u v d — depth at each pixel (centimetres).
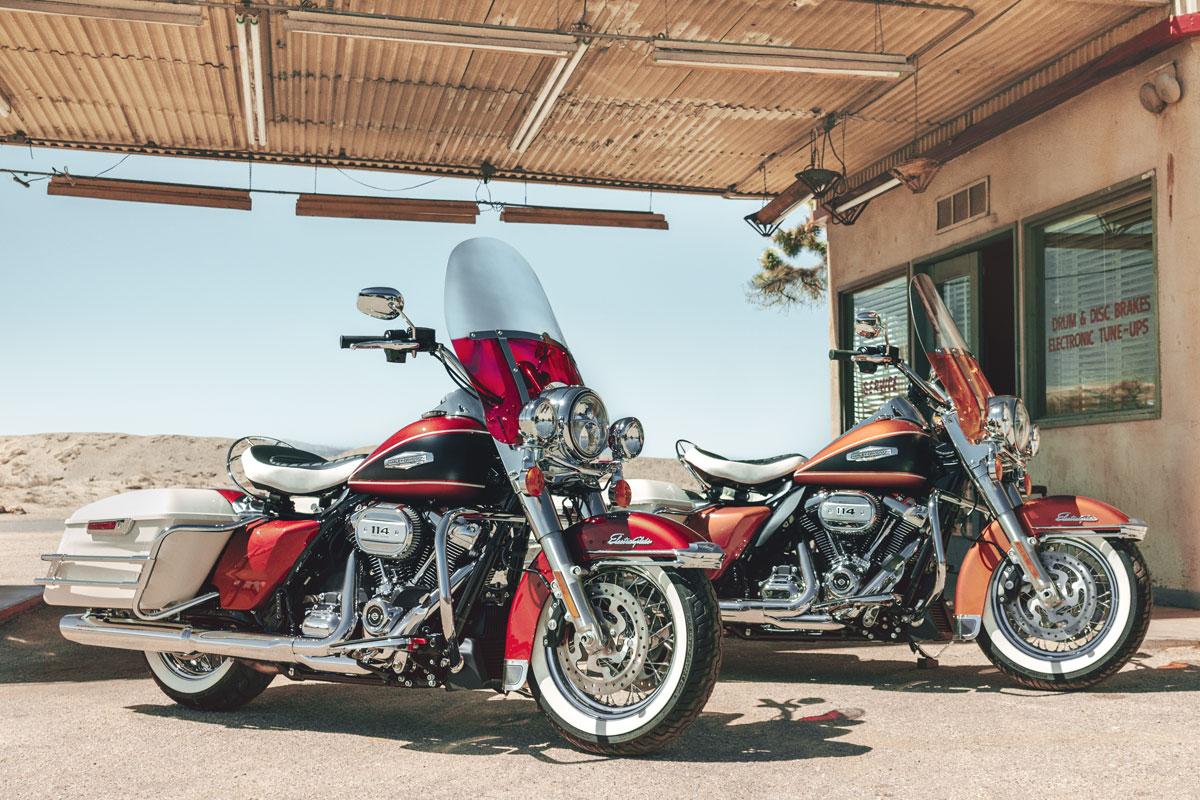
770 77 829
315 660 345
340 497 376
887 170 910
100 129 975
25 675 469
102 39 781
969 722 353
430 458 340
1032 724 348
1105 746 317
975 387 429
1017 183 804
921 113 896
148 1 629
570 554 320
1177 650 480
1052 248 777
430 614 326
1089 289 738
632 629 319
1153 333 673
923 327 441
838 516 423
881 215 1009
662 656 333
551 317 360
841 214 1018
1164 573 647
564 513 348
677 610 307
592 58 807
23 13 732
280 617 372
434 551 338
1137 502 670
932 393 434
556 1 708
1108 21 709
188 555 374
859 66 687
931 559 421
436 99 897
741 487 459
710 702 394
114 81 864
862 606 416
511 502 343
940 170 909
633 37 664
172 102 910
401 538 338
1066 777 285
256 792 286
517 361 338
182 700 395
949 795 271
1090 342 736
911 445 423
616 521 319
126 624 387
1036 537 411
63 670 480
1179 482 636
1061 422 742
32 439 3650
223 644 361
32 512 2283
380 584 345
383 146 1019
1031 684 407
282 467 386
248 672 391
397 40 652
